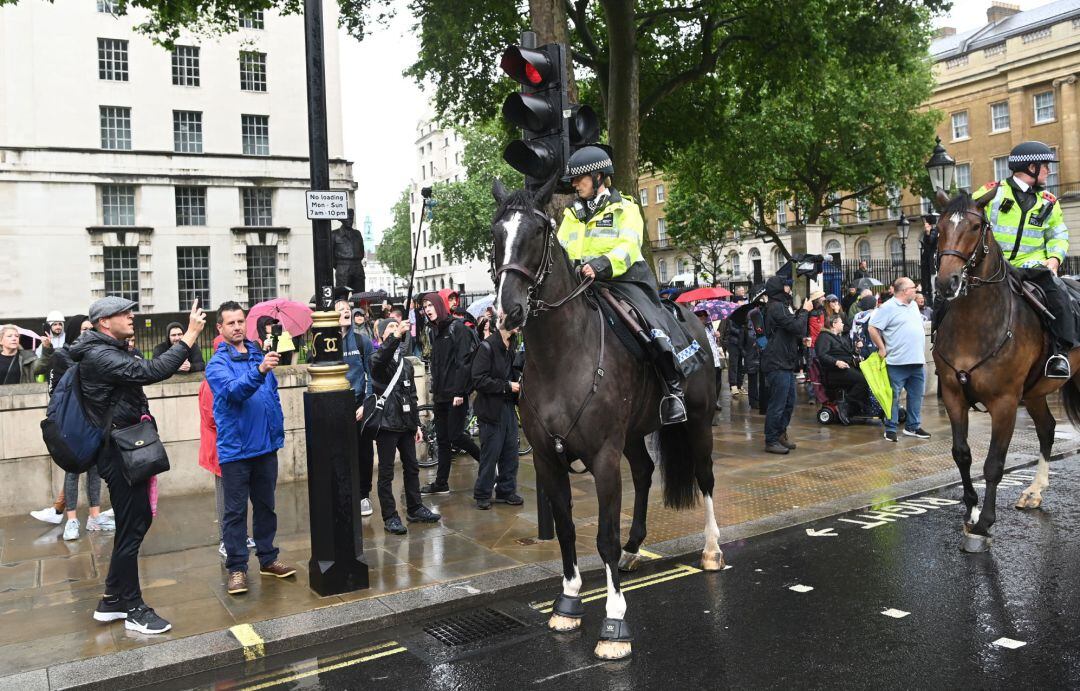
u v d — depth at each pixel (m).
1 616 5.19
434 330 8.59
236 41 40.09
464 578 5.66
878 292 16.81
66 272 36.84
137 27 17.11
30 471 8.13
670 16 20.56
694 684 3.99
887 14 19.61
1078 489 7.71
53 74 36.59
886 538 6.36
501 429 7.77
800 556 6.01
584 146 5.62
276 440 5.89
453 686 4.10
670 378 4.91
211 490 8.86
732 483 8.45
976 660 4.09
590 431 4.51
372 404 7.00
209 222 39.72
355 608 5.10
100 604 5.01
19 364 9.20
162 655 4.46
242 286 40.25
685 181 31.61
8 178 35.72
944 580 5.32
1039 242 6.68
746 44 20.58
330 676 4.30
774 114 29.39
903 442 10.52
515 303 3.99
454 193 52.53
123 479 4.83
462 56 19.62
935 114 34.44
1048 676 3.89
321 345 5.50
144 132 38.38
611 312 4.83
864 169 33.31
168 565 6.25
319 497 5.45
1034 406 7.06
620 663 4.27
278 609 5.18
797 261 13.98
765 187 33.44
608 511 4.50
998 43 42.25
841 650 4.30
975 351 6.07
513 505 7.96
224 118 39.94
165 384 8.62
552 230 4.42
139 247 38.22
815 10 18.28
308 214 5.46
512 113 5.73
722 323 16.72
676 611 5.01
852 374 11.97
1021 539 6.16
